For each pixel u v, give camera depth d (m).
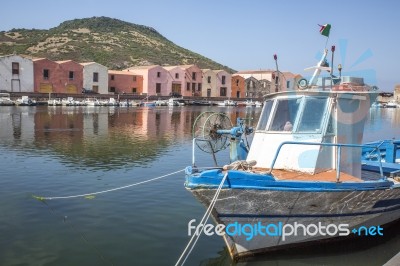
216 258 9.45
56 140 27.59
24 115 49.19
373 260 9.35
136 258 9.36
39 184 15.38
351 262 9.25
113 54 142.12
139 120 47.16
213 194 8.33
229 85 107.81
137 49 158.25
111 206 12.88
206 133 11.04
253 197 8.46
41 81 80.19
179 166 19.23
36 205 12.86
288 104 10.15
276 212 8.80
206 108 82.12
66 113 55.53
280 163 9.82
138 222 11.53
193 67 101.44
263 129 10.44
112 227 11.13
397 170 11.59
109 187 15.15
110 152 23.03
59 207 12.72
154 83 95.38
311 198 8.72
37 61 79.25
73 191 14.54
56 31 170.25
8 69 76.06
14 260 9.09
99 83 88.44
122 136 30.78
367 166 12.26
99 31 181.62
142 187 15.16
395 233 11.03
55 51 133.25
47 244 9.96
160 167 18.94
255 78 111.12
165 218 11.88
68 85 83.88
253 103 92.88
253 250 9.16
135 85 95.25
